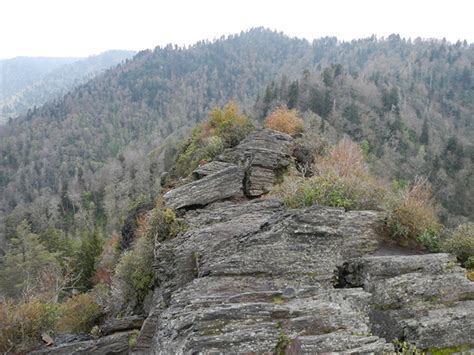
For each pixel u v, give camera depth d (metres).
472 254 13.17
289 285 11.34
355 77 121.00
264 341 8.84
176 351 9.60
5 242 88.12
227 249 13.46
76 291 32.41
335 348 8.51
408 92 152.75
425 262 11.34
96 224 100.81
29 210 111.50
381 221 14.05
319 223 13.02
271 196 18.78
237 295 10.59
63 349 14.23
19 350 14.74
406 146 93.31
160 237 18.53
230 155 25.47
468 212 70.25
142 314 16.61
